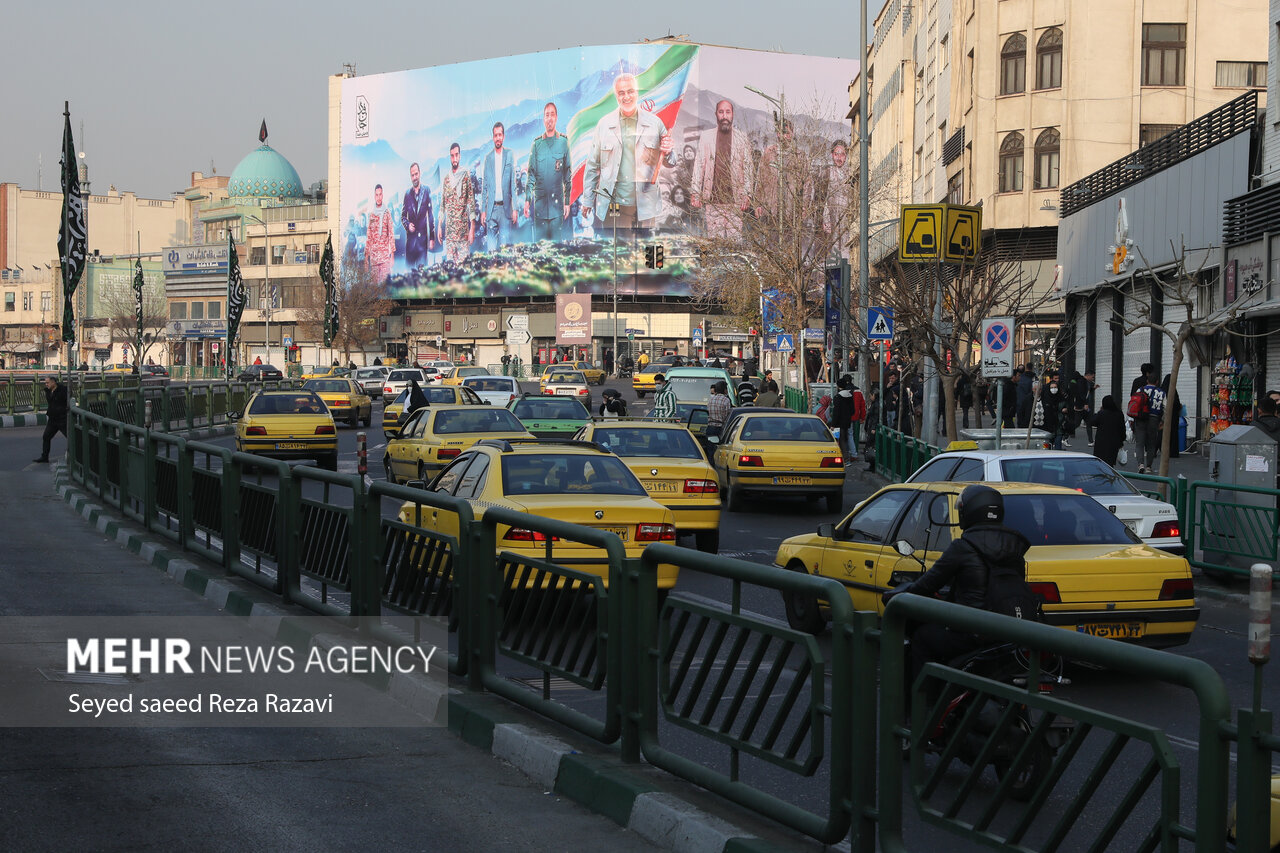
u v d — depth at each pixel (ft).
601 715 23.25
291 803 20.53
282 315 403.95
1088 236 125.80
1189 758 21.75
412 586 28.89
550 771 21.94
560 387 174.91
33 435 131.03
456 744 24.52
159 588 40.96
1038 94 151.23
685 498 53.36
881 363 94.53
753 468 69.51
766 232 192.85
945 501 32.42
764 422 73.10
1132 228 112.68
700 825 18.33
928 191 201.67
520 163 372.38
